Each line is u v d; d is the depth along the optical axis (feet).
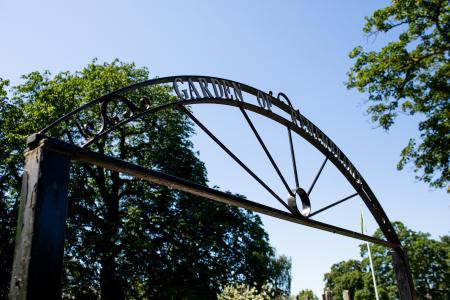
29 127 74.43
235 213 90.22
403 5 53.72
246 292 74.28
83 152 12.86
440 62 55.47
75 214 74.84
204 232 85.10
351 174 28.58
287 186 21.88
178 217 83.66
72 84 81.82
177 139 88.48
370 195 29.91
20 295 10.14
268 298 76.38
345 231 25.39
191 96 18.58
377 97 56.24
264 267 87.92
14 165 74.38
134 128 85.92
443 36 53.26
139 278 79.10
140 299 80.89
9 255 70.59
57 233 11.21
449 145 53.78
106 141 82.58
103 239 71.20
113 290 76.64
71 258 74.95
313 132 26.17
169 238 84.43
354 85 57.57
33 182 11.34
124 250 76.54
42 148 11.69
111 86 81.35
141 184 83.87
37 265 10.48
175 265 77.97
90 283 75.15
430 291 163.94
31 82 82.69
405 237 174.60
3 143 73.26
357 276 202.28
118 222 74.79
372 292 182.39
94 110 79.00
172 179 15.65
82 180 77.97
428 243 170.60
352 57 57.62
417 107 55.72
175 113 89.86
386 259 179.93
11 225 72.18
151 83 16.85
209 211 85.30
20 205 11.34
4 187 74.49
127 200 85.81
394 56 54.19
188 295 74.90
